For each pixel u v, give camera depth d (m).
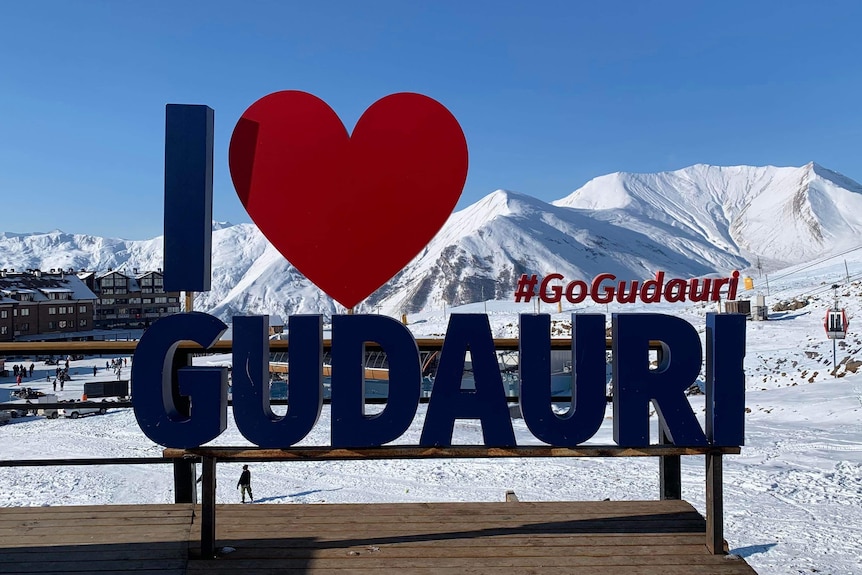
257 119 5.04
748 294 61.06
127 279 132.50
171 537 4.71
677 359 4.49
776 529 10.97
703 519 5.02
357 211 5.07
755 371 34.19
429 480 16.70
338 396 4.45
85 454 24.61
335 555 4.43
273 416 4.54
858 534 10.59
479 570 4.20
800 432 20.56
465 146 5.05
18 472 19.92
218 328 4.32
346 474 18.28
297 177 5.05
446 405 4.49
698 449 4.47
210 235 4.56
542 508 5.31
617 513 5.17
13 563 4.30
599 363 4.52
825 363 32.81
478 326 4.50
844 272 70.19
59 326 98.38
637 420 4.48
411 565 4.28
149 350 4.32
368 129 5.04
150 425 4.32
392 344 4.45
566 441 4.47
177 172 4.46
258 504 5.46
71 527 4.91
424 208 5.08
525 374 4.50
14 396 47.47
